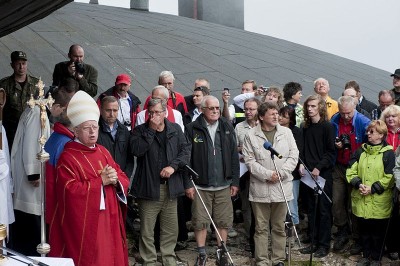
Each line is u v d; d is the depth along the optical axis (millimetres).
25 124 6711
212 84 15602
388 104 9492
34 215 6934
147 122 7496
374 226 7879
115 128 7527
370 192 7785
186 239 8500
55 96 6133
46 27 16031
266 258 7719
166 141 7477
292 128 8500
